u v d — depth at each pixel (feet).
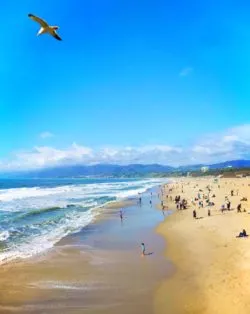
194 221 141.79
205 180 555.69
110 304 63.36
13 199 272.10
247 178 525.34
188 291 67.00
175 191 332.80
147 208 200.95
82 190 409.08
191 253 93.40
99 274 79.41
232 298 60.85
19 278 76.74
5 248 102.58
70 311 60.95
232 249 92.17
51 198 281.54
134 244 108.27
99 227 139.23
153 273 79.15
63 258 92.53
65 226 140.97
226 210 164.96
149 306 61.87
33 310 61.52
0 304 63.82
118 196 297.53
